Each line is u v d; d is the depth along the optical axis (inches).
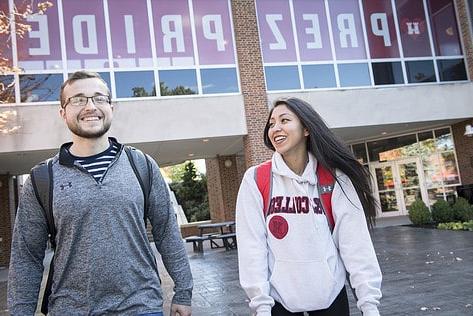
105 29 493.4
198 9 522.9
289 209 86.6
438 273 256.8
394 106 549.0
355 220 86.1
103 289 77.1
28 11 401.7
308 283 83.0
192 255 469.1
